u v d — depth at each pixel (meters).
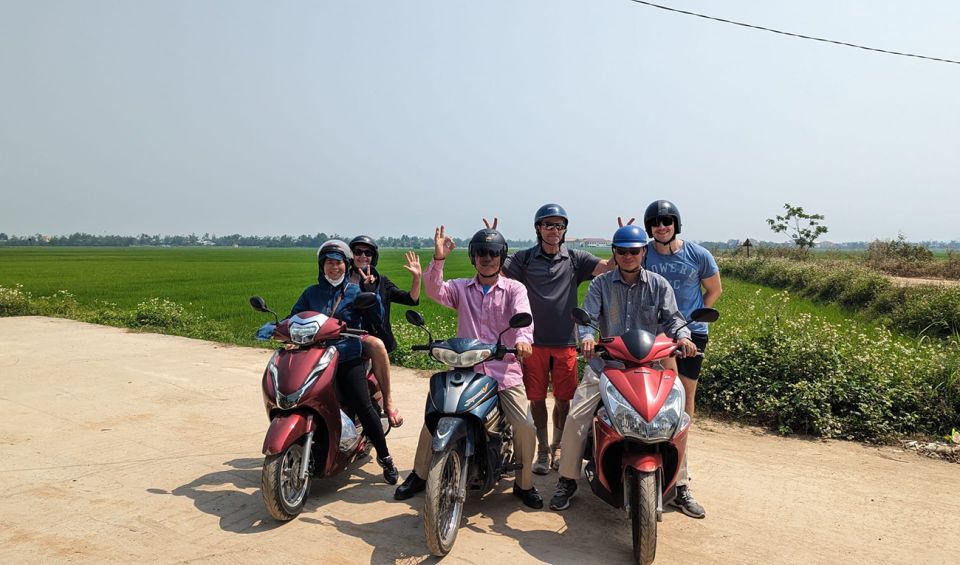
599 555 3.84
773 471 5.29
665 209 4.80
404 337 10.45
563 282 5.17
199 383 8.14
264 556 3.71
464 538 4.03
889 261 32.84
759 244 55.06
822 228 45.81
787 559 3.79
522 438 4.42
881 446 5.97
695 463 5.47
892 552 3.89
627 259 4.42
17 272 43.50
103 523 4.09
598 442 3.90
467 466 4.04
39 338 11.74
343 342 4.75
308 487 4.43
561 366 5.18
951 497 4.76
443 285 4.77
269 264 62.56
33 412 6.66
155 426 6.27
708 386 7.04
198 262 67.62
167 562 3.60
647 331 4.47
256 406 7.10
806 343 7.02
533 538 4.06
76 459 5.28
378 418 4.90
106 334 12.30
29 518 4.15
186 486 4.75
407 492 4.64
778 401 6.48
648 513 3.51
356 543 3.91
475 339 4.18
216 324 14.08
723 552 3.87
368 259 5.39
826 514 4.45
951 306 12.98
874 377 6.63
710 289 5.09
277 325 4.55
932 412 6.25
